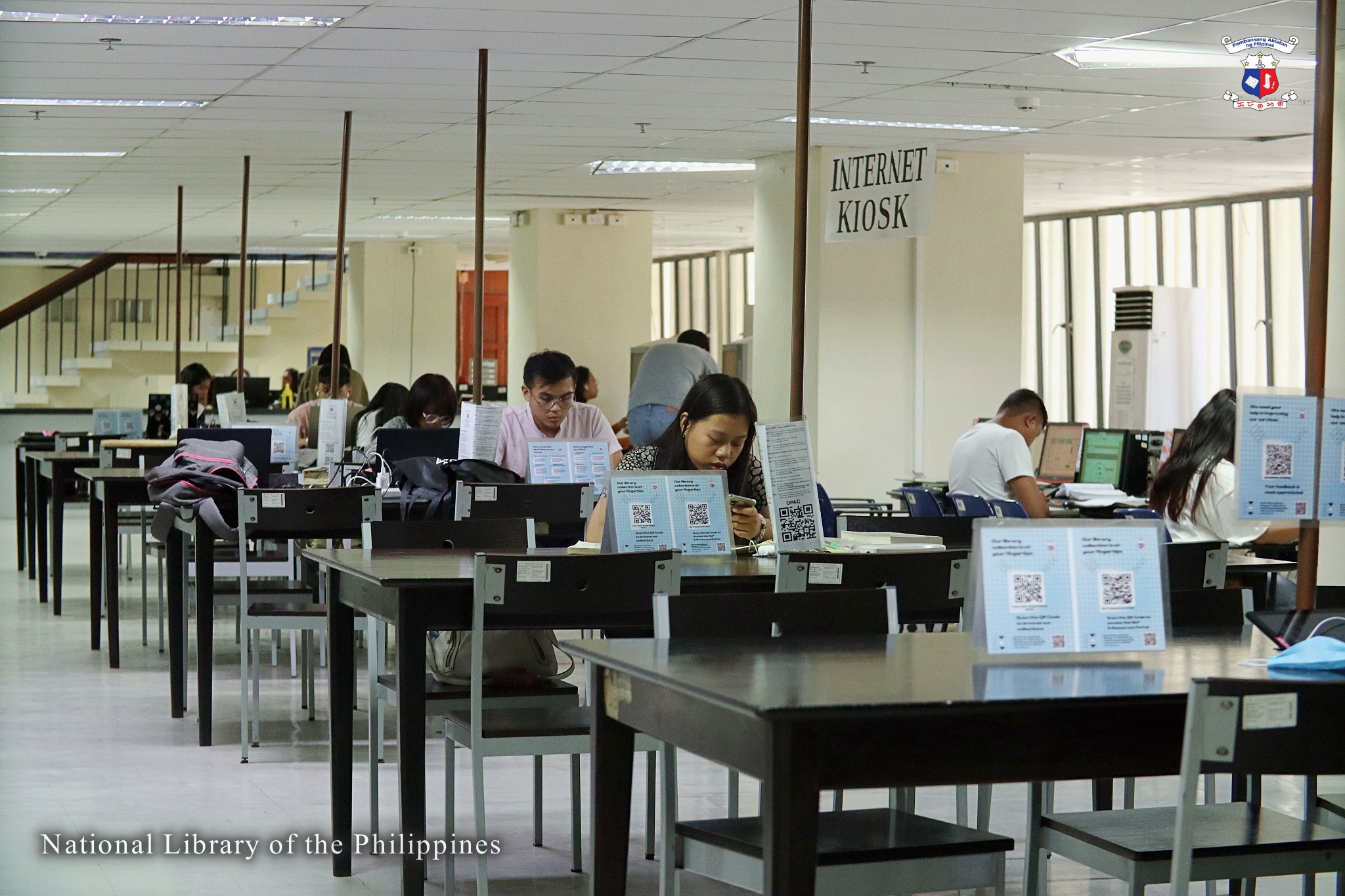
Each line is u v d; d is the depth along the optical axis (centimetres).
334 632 406
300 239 1822
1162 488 540
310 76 823
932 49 757
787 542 390
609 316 1498
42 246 1884
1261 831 277
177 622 615
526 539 442
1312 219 323
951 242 1111
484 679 421
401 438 705
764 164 1149
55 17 686
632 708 246
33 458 1082
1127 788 385
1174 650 262
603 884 260
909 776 207
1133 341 1226
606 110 934
